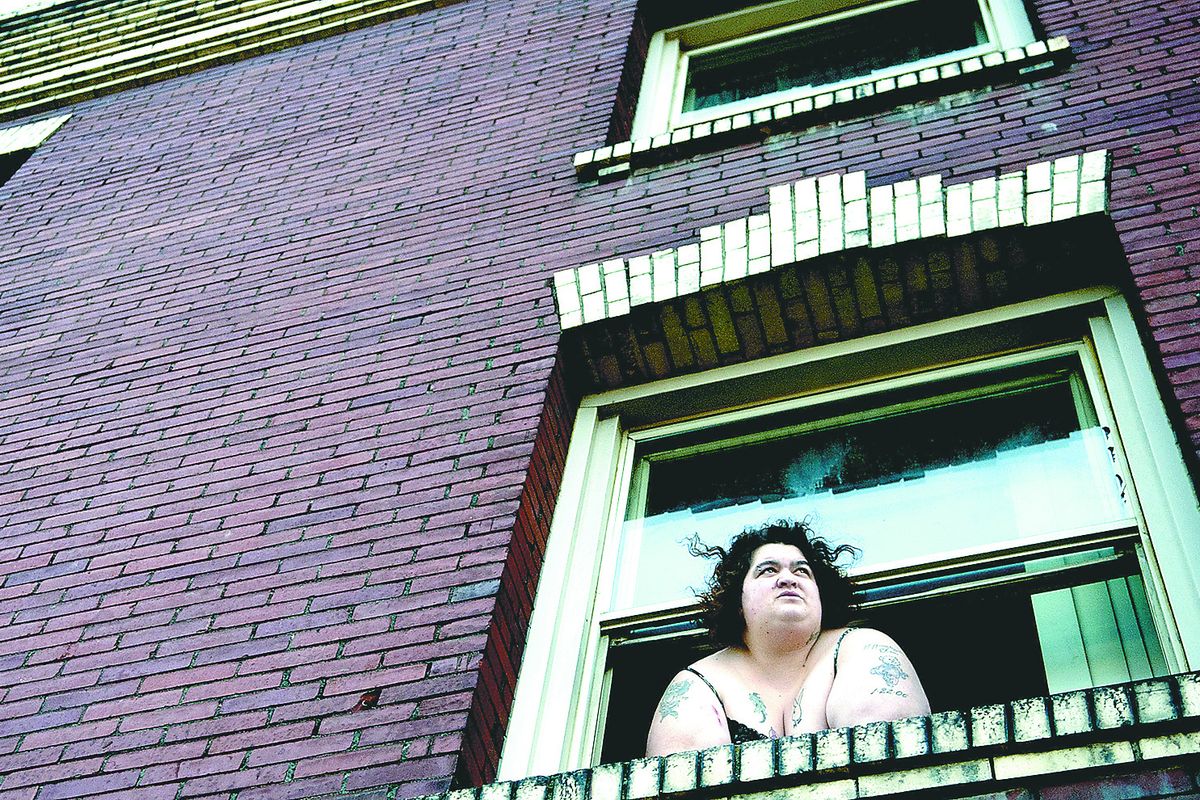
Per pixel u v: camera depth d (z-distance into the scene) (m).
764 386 5.50
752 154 6.50
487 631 4.24
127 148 8.73
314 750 3.98
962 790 3.20
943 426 5.14
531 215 6.60
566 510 5.05
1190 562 3.96
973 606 4.23
